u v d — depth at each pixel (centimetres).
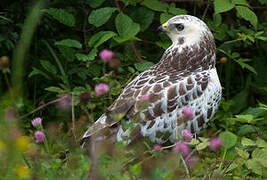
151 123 818
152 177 630
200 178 771
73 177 659
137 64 1014
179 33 928
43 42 1140
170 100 831
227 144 801
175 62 913
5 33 1055
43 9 1033
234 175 790
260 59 1263
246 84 1251
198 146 758
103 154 658
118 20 1020
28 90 1140
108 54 724
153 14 1114
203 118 860
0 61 726
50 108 1100
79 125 895
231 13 1243
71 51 1063
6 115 702
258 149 808
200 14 1230
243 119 878
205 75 876
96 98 806
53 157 732
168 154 773
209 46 923
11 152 617
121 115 706
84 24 1128
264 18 1249
